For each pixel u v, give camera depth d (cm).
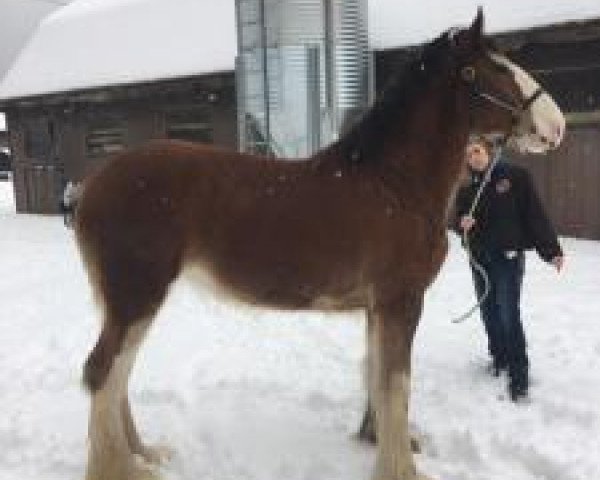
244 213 464
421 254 473
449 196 491
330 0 1261
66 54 2027
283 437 541
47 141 2122
